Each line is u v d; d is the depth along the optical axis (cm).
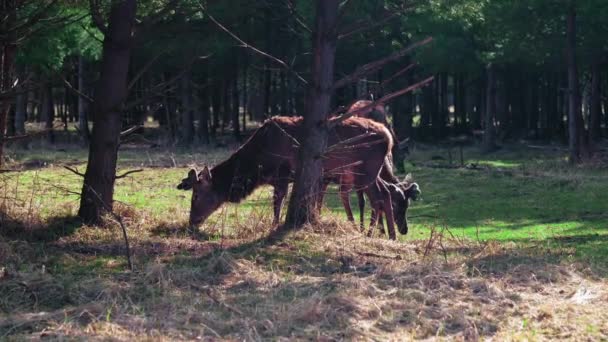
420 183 2275
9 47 1166
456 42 3275
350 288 796
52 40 2595
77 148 3438
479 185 2227
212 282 825
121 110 1152
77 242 1041
